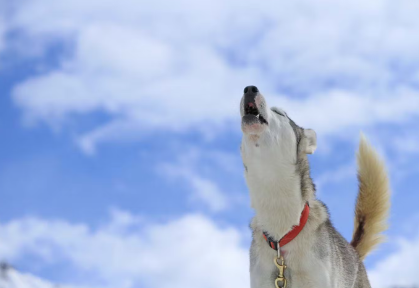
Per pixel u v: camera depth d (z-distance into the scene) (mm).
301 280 2410
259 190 2457
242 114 2449
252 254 2496
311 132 2582
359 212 2922
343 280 2498
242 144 2494
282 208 2439
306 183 2471
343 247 2590
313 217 2457
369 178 2926
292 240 2424
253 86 2439
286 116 2523
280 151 2430
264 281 2453
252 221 2539
